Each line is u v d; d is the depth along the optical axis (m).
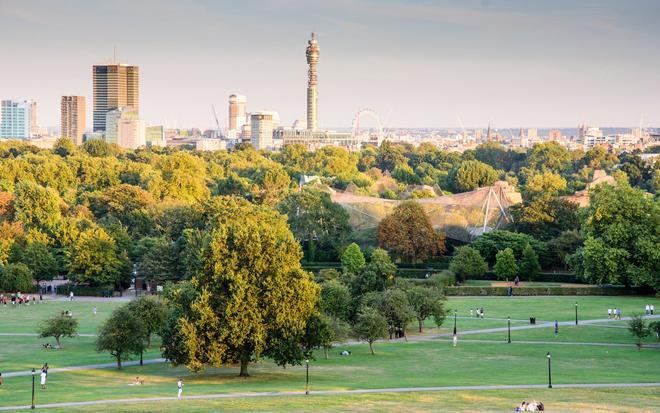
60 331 163.25
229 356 133.38
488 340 166.75
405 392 117.00
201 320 132.62
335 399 112.25
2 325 189.50
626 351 153.62
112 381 130.75
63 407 107.50
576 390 118.12
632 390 118.00
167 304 165.75
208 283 138.75
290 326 133.75
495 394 115.31
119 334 142.62
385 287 184.50
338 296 169.00
